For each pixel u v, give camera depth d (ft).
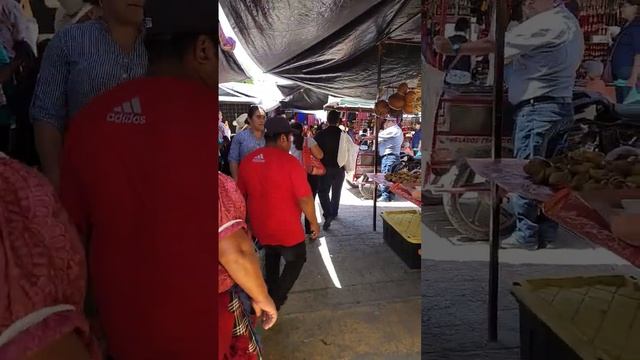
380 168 18.67
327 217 15.88
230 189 4.26
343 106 24.97
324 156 15.92
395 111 15.16
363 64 14.39
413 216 13.97
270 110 23.25
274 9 8.30
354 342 8.05
